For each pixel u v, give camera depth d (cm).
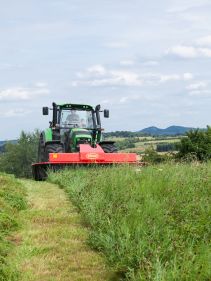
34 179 1528
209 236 518
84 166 1420
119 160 1430
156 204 634
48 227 695
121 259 495
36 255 556
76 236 639
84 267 516
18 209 840
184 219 577
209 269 420
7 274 479
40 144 1809
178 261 440
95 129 1680
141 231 532
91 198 833
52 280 475
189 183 781
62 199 969
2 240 594
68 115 1673
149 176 866
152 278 418
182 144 2720
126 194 745
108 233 573
